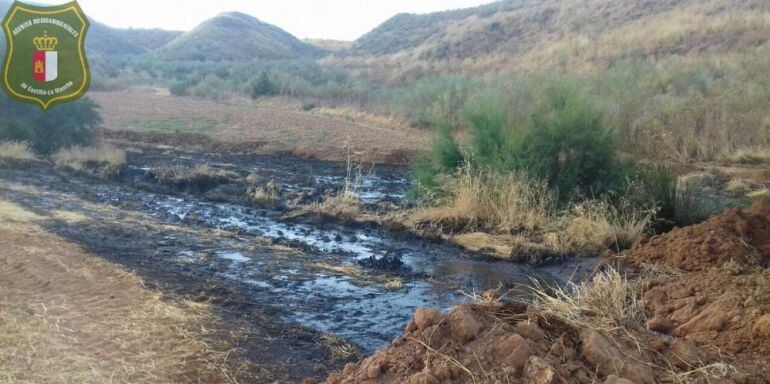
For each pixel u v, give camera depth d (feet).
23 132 59.16
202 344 21.12
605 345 15.21
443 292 28.19
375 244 36.06
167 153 67.21
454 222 38.83
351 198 45.42
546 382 13.55
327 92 119.65
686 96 76.02
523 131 41.70
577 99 42.34
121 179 53.06
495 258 33.35
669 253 29.50
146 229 37.27
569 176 39.60
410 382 14.17
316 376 19.52
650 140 47.37
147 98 117.50
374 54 237.45
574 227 35.06
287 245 35.14
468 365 14.38
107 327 22.08
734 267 25.09
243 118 89.76
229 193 48.34
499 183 39.96
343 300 26.81
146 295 25.52
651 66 98.89
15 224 35.86
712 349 17.46
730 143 61.77
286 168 60.75
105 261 29.86
